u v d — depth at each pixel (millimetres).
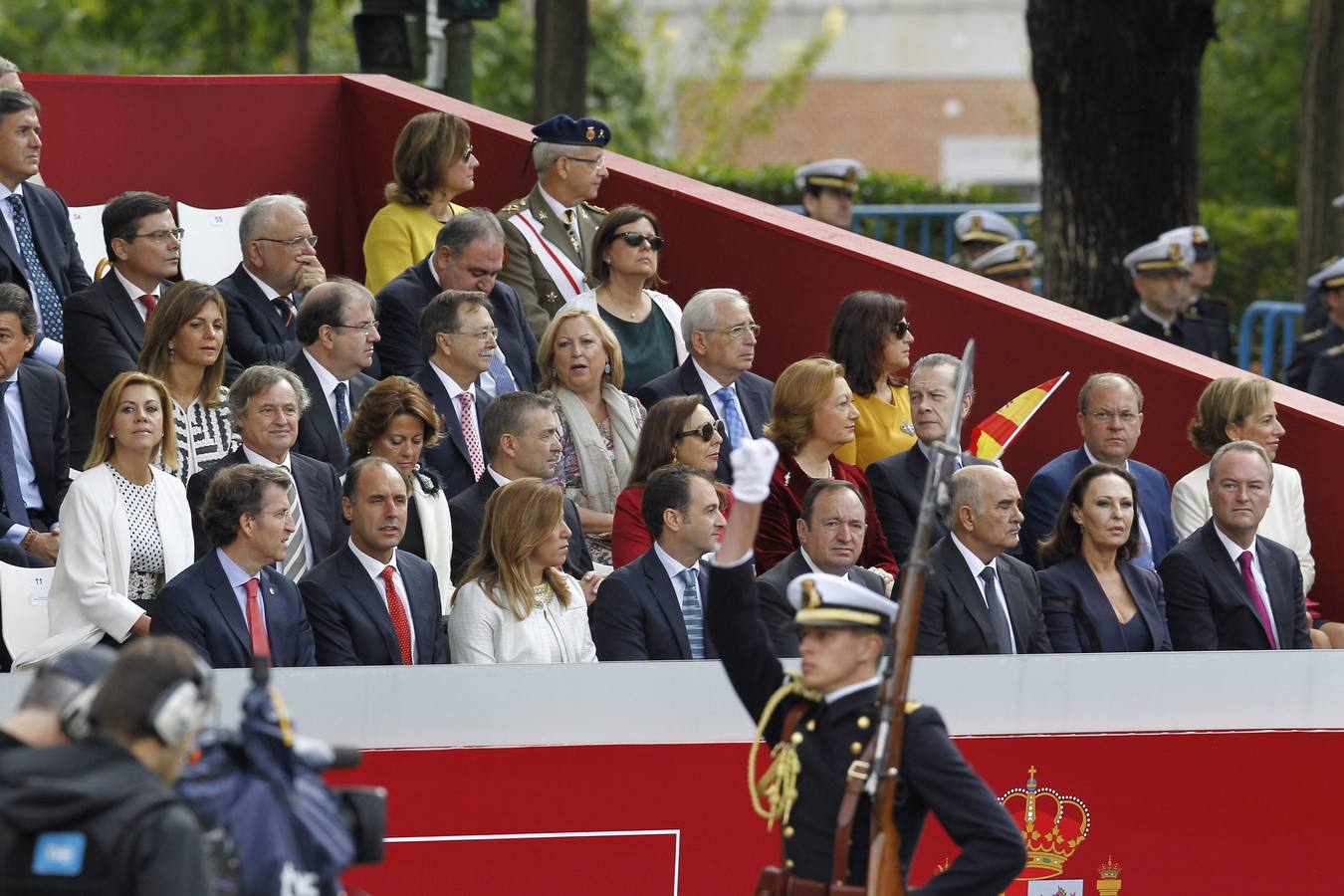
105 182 42469
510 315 33781
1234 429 32031
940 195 67750
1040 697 23531
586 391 31297
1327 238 59781
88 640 24969
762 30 147750
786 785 17797
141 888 13234
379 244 36375
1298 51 95375
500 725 22234
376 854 15336
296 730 21734
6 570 25656
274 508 24453
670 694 22688
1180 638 29359
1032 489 31297
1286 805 24188
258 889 14258
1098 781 23703
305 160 44375
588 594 27734
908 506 30281
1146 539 31047
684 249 39250
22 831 13344
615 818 22562
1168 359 34125
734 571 18250
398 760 21984
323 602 25453
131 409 25641
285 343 31938
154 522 25812
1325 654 24266
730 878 22828
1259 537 30203
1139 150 51562
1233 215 71500
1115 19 50688
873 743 17484
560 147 36031
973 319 36000
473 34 47781
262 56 83375
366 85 44125
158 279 31062
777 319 38281
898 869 17219
